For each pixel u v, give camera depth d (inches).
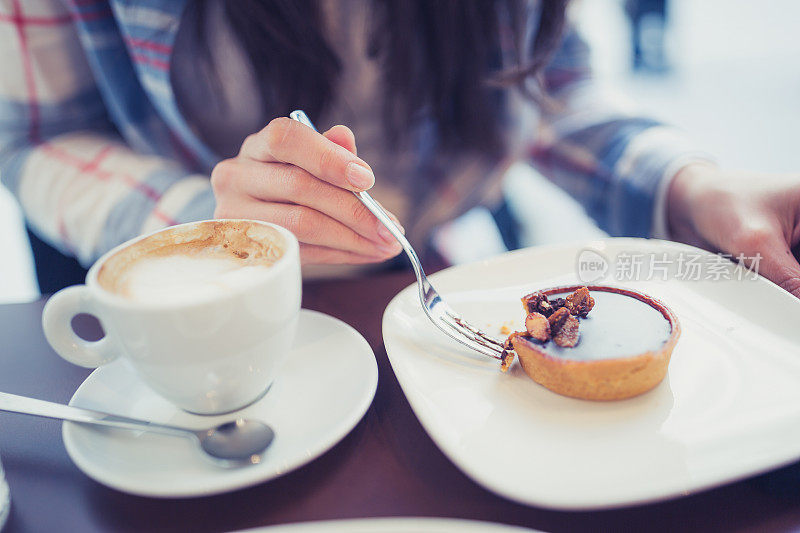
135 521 12.5
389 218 17.3
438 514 12.3
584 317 15.6
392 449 13.7
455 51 25.0
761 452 12.2
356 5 26.6
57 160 27.3
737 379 14.1
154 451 13.6
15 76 28.1
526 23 27.0
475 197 31.2
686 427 13.1
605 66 122.8
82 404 14.7
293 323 14.8
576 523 12.0
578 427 13.3
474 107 26.6
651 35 126.4
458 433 13.2
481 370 15.2
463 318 17.4
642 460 12.4
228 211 19.0
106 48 27.7
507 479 11.9
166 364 13.6
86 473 12.8
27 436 14.5
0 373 16.7
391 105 26.9
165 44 25.7
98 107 31.2
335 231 18.0
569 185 28.8
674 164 22.4
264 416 14.6
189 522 12.4
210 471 12.9
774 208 18.3
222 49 25.7
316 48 23.8
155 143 30.0
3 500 12.7
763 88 107.0
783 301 15.7
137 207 23.7
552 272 18.8
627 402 13.9
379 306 18.8
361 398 14.1
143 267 15.0
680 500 12.3
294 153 17.3
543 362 14.2
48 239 27.8
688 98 108.4
